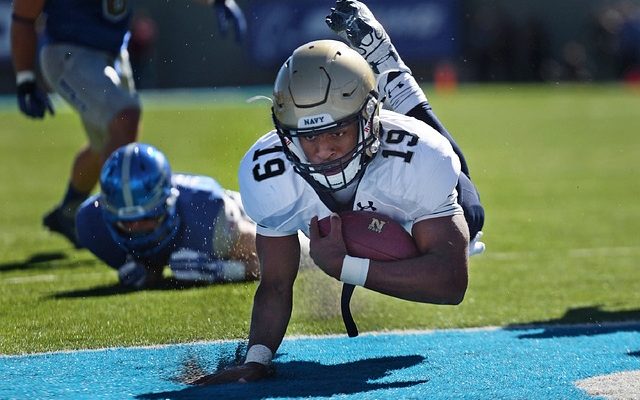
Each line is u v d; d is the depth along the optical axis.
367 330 14.38
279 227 11.26
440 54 84.19
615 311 15.79
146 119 58.59
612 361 12.00
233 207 17.20
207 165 36.88
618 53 90.25
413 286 10.66
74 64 19.78
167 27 82.25
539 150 45.16
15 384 11.12
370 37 13.48
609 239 23.19
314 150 10.53
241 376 10.99
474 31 85.62
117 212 16.58
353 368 11.80
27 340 13.53
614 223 25.64
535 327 14.61
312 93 10.29
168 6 81.94
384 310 15.67
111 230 16.95
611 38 89.94
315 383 10.91
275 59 82.69
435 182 10.80
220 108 65.50
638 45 90.19
